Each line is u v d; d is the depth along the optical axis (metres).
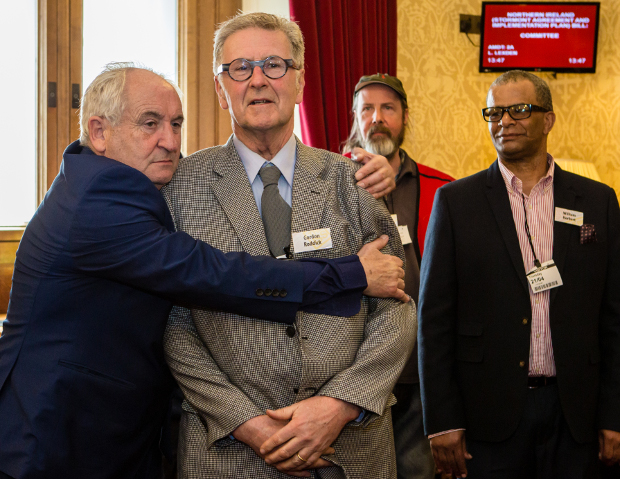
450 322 2.01
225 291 1.36
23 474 1.34
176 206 1.54
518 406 1.89
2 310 3.05
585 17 4.11
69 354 1.40
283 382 1.44
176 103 1.50
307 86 3.41
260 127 1.50
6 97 3.11
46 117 3.11
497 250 1.96
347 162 1.67
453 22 4.10
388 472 1.52
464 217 2.02
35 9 3.12
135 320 1.45
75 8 3.16
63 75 3.14
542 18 4.09
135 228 1.37
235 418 1.37
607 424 1.88
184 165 1.59
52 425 1.37
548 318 1.93
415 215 2.54
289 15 3.46
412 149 4.07
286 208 1.55
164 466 2.00
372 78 2.79
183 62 3.44
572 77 4.24
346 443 1.45
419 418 2.34
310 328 1.45
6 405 1.41
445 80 4.11
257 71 1.47
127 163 1.46
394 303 1.55
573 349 1.90
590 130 4.27
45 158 3.13
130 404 1.46
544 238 2.00
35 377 1.40
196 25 3.43
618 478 2.66
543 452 1.92
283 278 1.39
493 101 2.05
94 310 1.42
